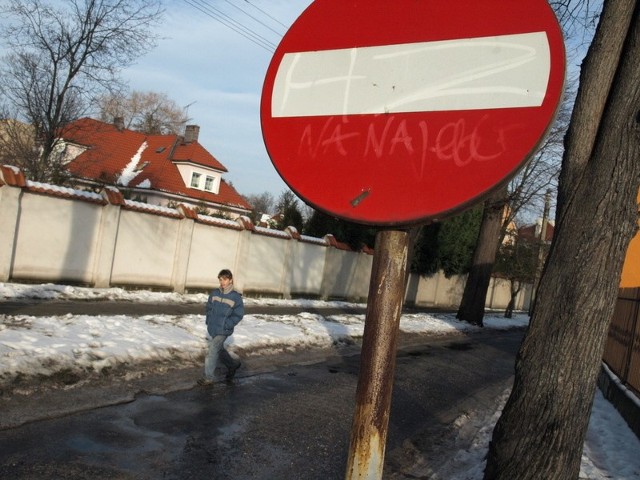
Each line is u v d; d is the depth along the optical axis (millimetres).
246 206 42812
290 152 2117
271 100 2201
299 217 29141
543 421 3918
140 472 4832
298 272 23219
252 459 5531
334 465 5695
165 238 17344
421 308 31094
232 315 8156
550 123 1728
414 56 1971
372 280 1941
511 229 34938
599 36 4188
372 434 1888
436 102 1900
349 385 9359
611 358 11906
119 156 39938
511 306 34219
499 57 1846
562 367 3902
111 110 42719
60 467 4672
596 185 3971
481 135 1810
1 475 4367
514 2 1861
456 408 9109
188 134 41688
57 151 23266
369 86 2021
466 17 1917
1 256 13328
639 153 3922
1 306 11062
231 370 8617
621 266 3959
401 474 5828
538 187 24047
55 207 14383
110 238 15539
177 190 38406
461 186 1799
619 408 9250
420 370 11953
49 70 21297
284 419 6969
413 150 1896
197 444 5703
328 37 2137
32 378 6617
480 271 24000
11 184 13281
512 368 14609
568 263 3979
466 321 23938
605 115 4070
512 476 3979
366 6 2092
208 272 18984
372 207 1914
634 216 3951
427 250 31922
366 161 1963
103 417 6086
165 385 7715
